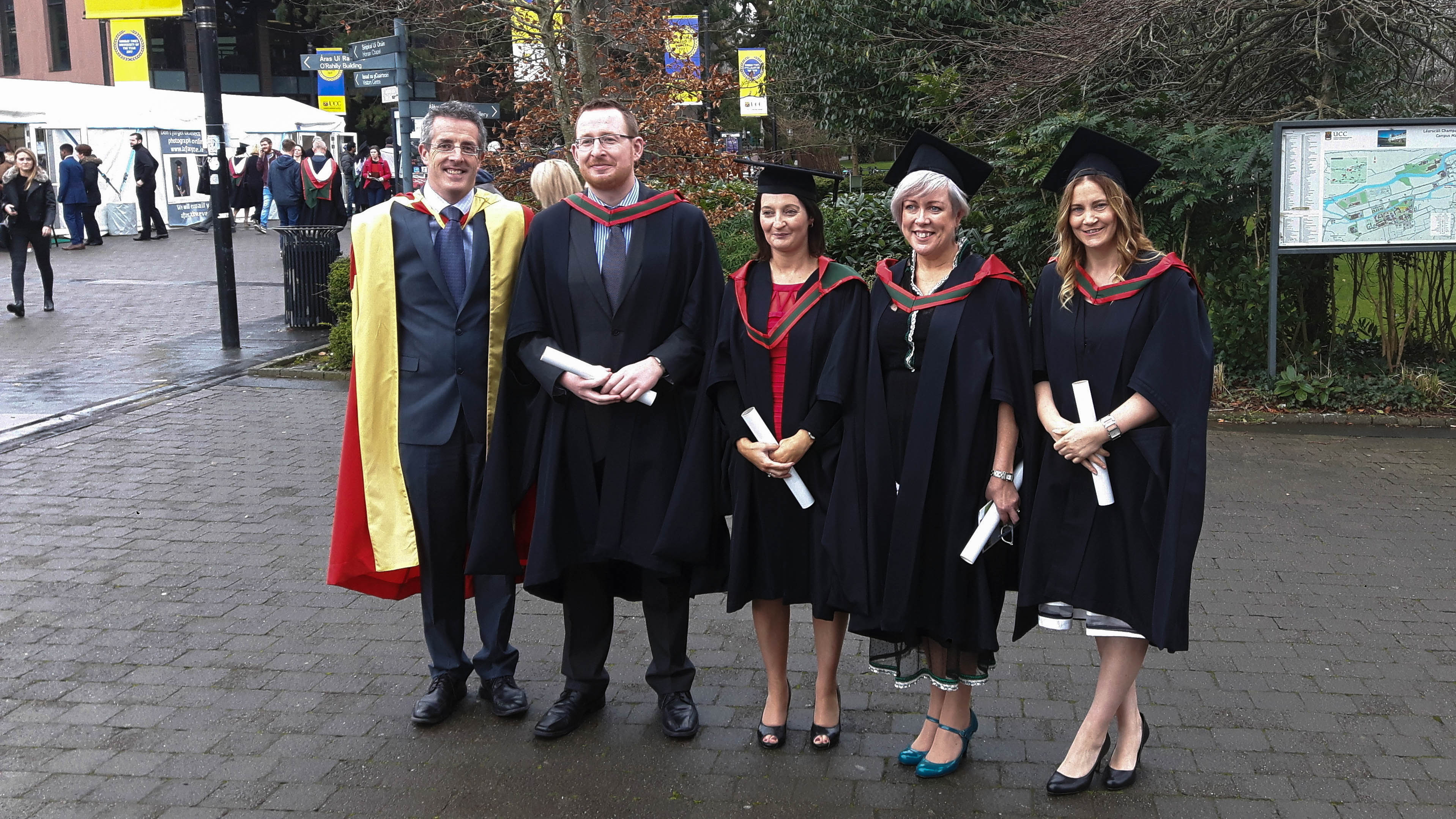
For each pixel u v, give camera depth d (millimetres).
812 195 3441
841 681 4160
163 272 16406
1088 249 3303
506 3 10711
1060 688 4059
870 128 14969
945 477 3270
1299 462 6879
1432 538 5543
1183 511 3119
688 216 3650
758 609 3621
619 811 3293
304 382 9234
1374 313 9141
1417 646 4332
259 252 19312
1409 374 8297
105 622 4652
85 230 21438
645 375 3459
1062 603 3262
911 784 3436
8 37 35750
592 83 10383
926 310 3289
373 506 3775
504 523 3646
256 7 36125
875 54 14312
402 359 3762
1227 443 7316
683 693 3789
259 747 3664
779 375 3441
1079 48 9375
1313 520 5824
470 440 3762
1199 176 8273
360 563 3848
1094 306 3234
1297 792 3342
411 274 3723
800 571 3490
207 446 7367
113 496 6328
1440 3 8539
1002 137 9211
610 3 10625
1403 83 9344
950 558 3264
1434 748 3584
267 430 7750
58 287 14727
